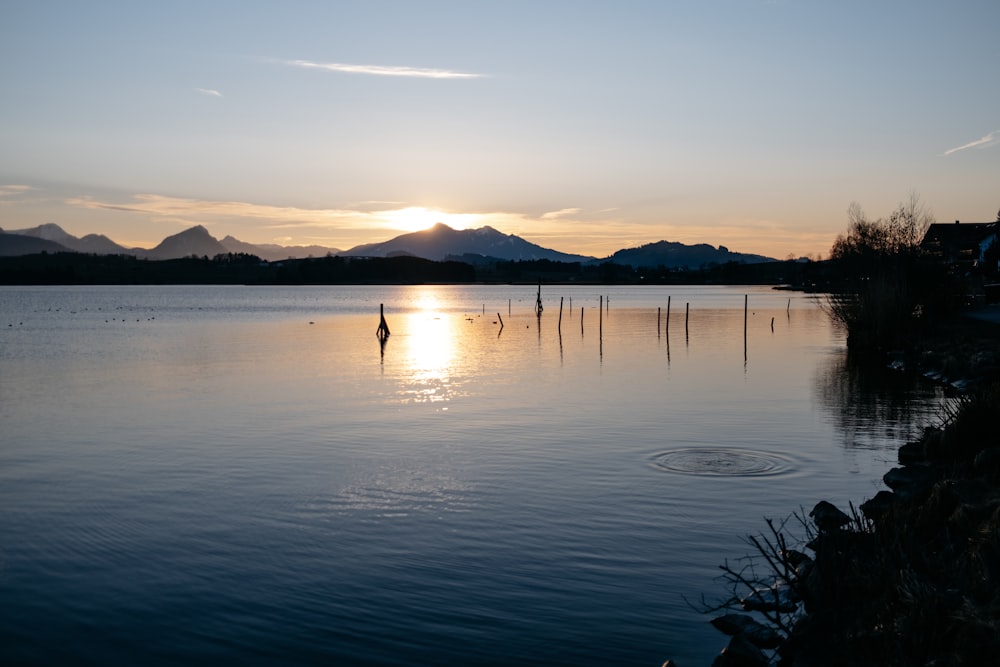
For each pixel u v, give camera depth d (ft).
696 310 392.88
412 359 167.02
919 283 177.58
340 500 57.26
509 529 50.24
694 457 70.33
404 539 48.65
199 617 38.14
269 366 153.17
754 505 54.70
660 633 35.60
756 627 34.63
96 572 44.01
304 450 74.64
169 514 54.39
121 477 64.80
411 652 34.32
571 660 33.37
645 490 58.90
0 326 279.90
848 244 262.67
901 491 50.47
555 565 43.91
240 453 73.51
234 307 457.68
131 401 107.65
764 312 368.68
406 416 93.76
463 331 257.96
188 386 123.24
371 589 41.01
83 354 178.29
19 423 90.89
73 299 572.10
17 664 33.99
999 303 208.85
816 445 75.56
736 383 125.29
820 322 291.17
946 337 151.12
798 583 34.94
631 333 242.58
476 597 39.78
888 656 27.30
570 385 123.34
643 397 109.50
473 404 103.35
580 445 76.02
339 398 109.50
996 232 266.77
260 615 38.19
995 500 36.58
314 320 325.62
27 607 39.52
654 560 44.39
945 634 26.96
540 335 237.86
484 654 33.99
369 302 549.13
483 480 62.54
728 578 41.50
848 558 34.60
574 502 55.93
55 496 59.16
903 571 30.76
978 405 59.98
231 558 45.78
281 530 50.75
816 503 55.06
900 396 109.81
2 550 47.60
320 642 35.37
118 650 35.09
